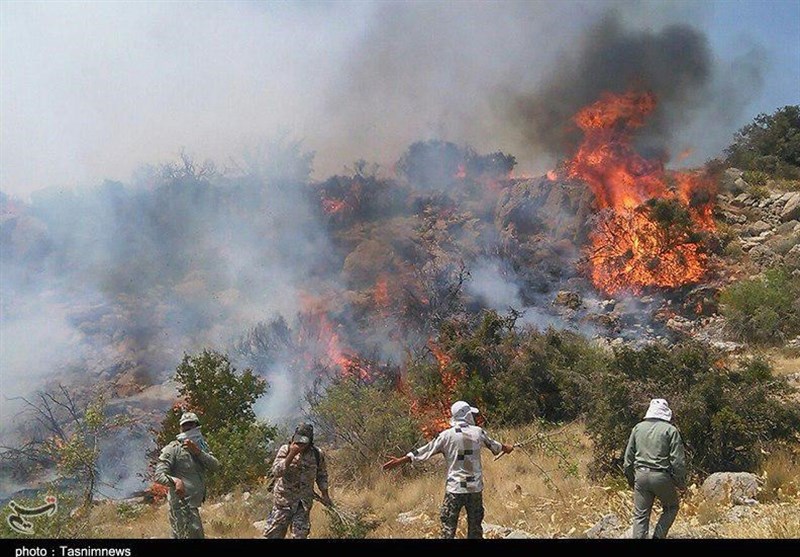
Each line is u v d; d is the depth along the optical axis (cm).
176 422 1509
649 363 1173
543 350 1673
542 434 1152
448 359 1716
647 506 725
